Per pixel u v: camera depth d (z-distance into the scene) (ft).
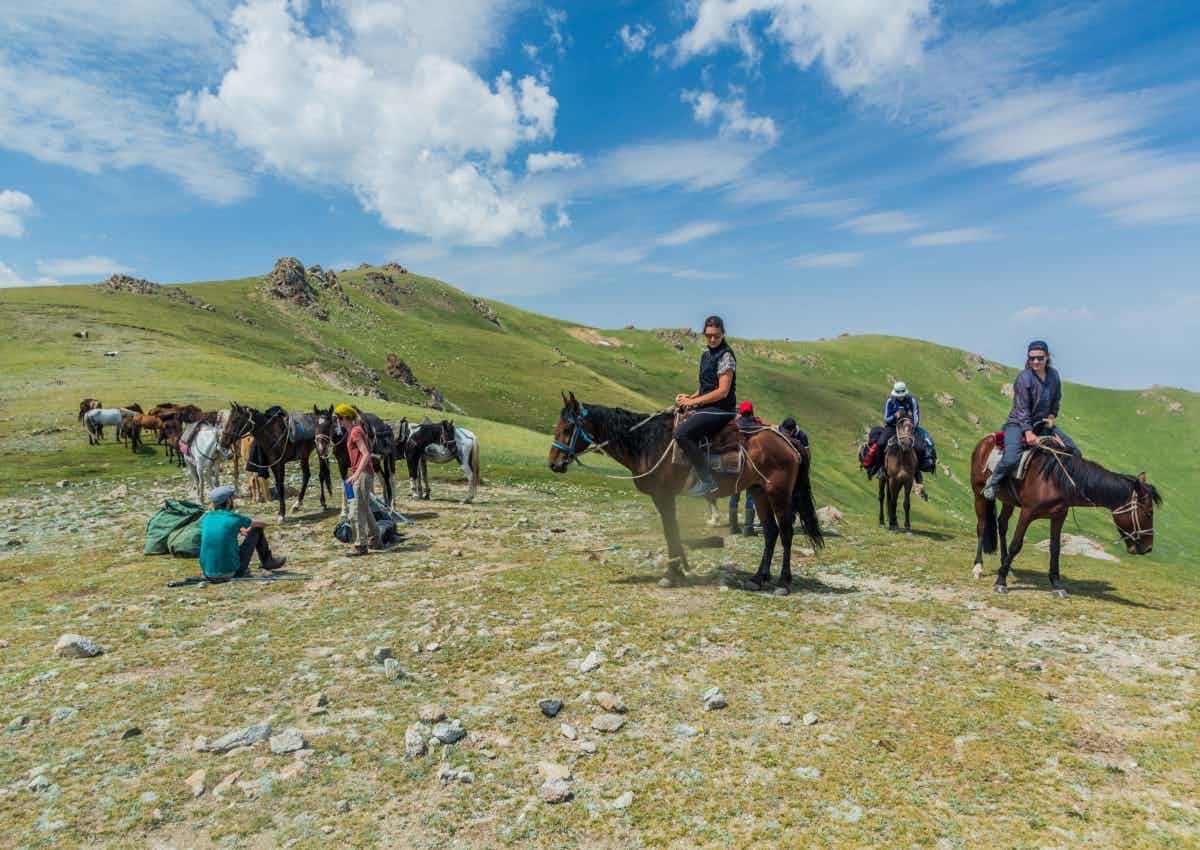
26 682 19.89
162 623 25.40
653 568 33.83
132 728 16.69
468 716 17.47
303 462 52.75
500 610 26.61
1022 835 12.16
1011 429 29.14
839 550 39.73
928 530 50.21
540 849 12.23
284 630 24.67
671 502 30.01
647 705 17.89
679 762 15.03
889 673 19.84
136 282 373.81
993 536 32.55
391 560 36.88
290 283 486.79
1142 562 40.47
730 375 28.43
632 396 464.24
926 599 28.40
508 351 520.42
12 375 153.17
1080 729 16.21
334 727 16.96
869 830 12.42
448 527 47.80
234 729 16.85
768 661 20.81
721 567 34.12
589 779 14.46
